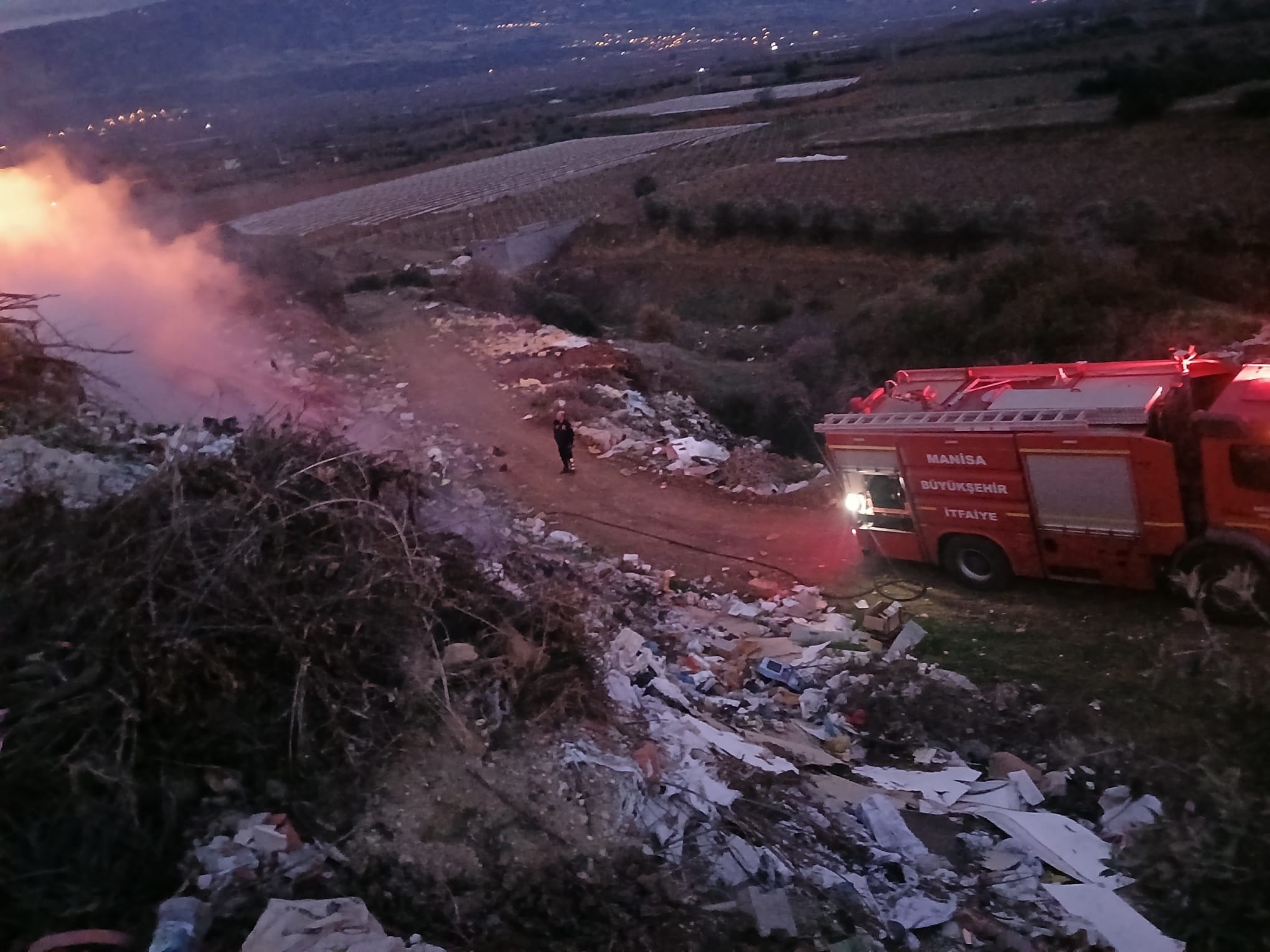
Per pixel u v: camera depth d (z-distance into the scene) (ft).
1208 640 33.50
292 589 24.49
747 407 83.46
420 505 35.50
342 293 120.88
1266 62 184.03
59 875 18.63
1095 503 36.78
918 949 20.80
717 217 175.83
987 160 185.98
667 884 21.04
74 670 21.24
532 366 84.12
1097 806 27.66
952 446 39.88
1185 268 108.06
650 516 54.85
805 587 44.65
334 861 20.04
